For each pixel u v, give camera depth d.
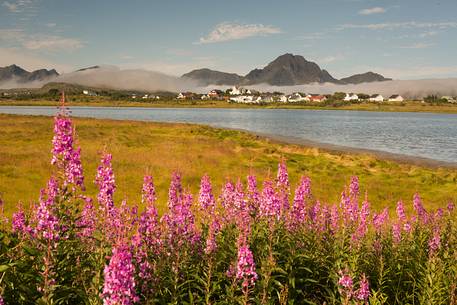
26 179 26.88
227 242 8.85
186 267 7.55
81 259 7.12
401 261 9.82
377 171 39.97
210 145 52.28
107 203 7.48
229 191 10.23
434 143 72.81
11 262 6.70
